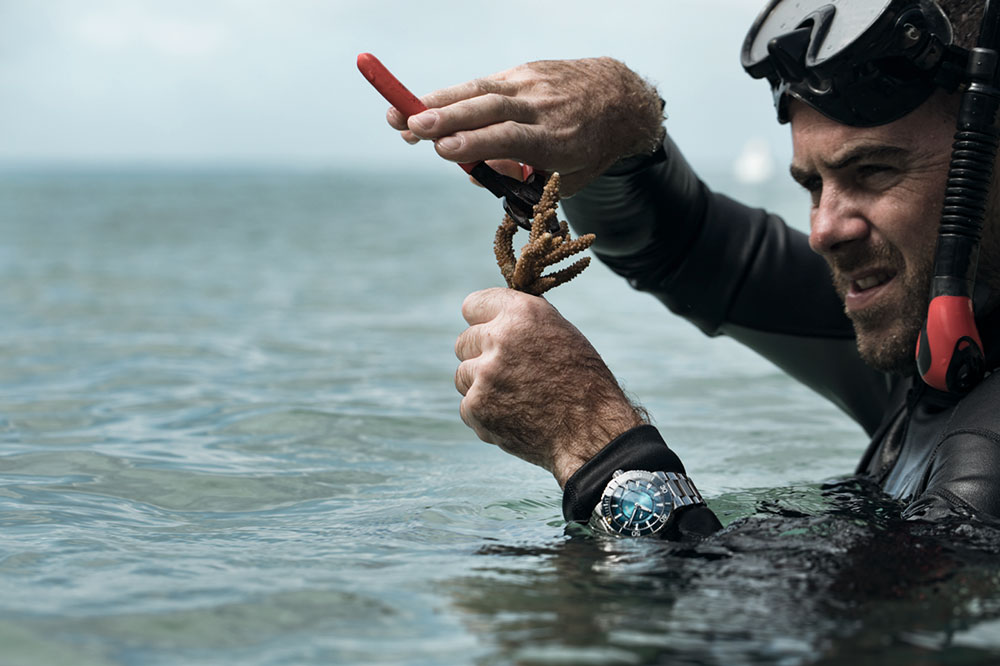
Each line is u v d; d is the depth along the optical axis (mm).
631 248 1966
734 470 2270
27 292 6195
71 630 1062
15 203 24594
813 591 1110
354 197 34500
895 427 1745
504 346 1380
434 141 1357
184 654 995
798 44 1469
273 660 976
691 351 4480
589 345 1429
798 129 1540
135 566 1320
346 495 1886
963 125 1386
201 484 1956
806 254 2035
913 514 1353
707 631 1008
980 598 1072
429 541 1467
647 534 1347
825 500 1640
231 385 3252
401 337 4625
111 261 8719
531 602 1119
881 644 962
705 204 2021
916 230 1465
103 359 3766
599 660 945
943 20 1401
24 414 2725
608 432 1403
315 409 2797
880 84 1418
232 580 1244
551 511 1716
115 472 2043
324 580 1233
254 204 26297
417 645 1006
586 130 1484
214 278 7457
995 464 1323
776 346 2062
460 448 2377
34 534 1521
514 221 1431
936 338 1408
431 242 12398
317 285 7145
